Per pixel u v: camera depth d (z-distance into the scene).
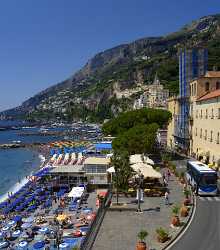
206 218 40.91
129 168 50.28
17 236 54.38
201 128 90.00
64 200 72.69
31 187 88.19
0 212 69.69
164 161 85.75
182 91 107.75
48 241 50.78
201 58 105.50
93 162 78.69
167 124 122.62
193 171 56.28
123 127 104.94
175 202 48.56
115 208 44.75
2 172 138.00
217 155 76.75
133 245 32.66
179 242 33.56
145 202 48.88
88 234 32.56
